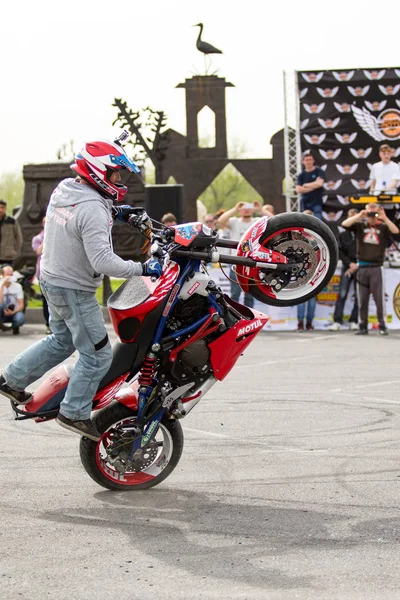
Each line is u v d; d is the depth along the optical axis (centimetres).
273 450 855
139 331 693
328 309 2023
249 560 561
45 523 641
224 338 709
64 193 673
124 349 697
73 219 665
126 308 688
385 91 2261
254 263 712
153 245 665
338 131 2270
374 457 823
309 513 659
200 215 2992
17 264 2536
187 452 849
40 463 813
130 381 729
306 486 731
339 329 1998
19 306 1980
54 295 679
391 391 1186
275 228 723
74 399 686
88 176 668
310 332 1967
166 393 708
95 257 659
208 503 688
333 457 824
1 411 1063
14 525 637
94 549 585
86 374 682
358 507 672
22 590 514
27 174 2511
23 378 701
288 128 2286
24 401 707
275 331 1998
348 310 2019
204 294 696
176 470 786
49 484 745
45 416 704
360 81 2266
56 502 694
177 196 2219
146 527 631
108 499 701
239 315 719
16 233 2095
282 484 738
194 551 579
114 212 701
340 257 1984
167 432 730
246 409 1062
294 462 809
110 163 663
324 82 2273
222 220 2017
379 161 2266
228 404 1098
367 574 534
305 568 546
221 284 2027
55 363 709
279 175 3003
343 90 2270
